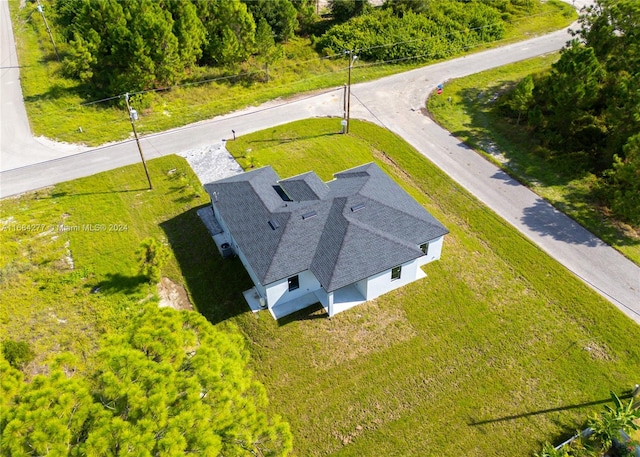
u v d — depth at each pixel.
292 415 22.70
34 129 43.47
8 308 27.38
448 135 42.66
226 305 27.77
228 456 15.02
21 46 58.53
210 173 38.44
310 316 27.03
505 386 23.52
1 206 35.19
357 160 39.72
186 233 32.66
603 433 20.61
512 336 25.78
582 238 31.67
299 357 25.09
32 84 49.88
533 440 21.42
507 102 45.62
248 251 27.66
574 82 37.28
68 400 14.37
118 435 13.78
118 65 48.84
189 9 48.94
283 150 41.16
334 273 25.81
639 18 38.44
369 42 55.88
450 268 29.83
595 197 34.84
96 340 25.77
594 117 40.12
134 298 28.12
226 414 15.54
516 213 33.94
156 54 46.53
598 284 28.48
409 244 27.81
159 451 13.65
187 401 15.06
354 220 27.94
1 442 13.05
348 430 22.09
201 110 46.78
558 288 28.30
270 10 58.78
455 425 22.11
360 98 48.72
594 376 23.78
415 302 27.77
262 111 46.84
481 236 32.16
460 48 56.88
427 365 24.56
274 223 28.23
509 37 59.78
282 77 52.53
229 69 52.38
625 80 36.47
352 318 26.88
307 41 60.81
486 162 39.09
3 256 30.77
